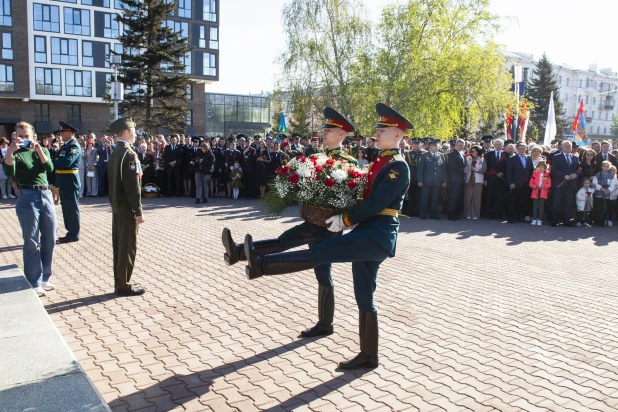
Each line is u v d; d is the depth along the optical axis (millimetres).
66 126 9070
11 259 7727
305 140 17672
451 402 3611
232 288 6430
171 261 7867
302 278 6949
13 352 3855
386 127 4027
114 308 5566
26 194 5871
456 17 25875
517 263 8219
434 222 12758
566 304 6027
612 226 12820
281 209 4430
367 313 4105
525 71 70312
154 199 16438
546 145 17531
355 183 3973
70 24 45188
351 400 3623
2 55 42844
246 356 4363
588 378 4039
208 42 50656
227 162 16844
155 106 33281
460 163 13062
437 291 6457
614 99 85750
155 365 4152
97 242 9195
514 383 3922
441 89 25547
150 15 30688
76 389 3311
